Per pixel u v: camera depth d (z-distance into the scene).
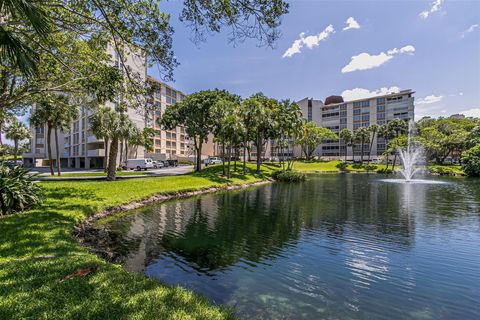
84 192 17.31
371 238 11.23
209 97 38.38
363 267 8.22
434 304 6.13
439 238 11.23
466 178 47.06
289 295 6.41
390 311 5.80
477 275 7.68
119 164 48.38
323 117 106.38
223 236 11.32
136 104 12.62
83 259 6.33
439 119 87.75
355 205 19.30
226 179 33.50
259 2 6.64
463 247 10.10
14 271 5.21
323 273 7.73
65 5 10.15
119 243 10.00
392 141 67.25
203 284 6.87
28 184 12.88
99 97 13.24
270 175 44.22
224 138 36.31
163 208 17.48
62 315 3.68
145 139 49.38
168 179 27.12
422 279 7.41
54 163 67.44
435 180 42.19
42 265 5.64
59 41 12.52
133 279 5.33
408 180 42.16
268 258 8.88
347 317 5.52
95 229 11.56
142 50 10.55
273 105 45.91
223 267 8.05
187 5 7.11
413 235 11.71
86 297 4.29
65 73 14.31
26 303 3.96
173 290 5.07
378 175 55.62
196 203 19.67
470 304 6.14
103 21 10.56
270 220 14.38
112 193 18.38
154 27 9.86
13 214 10.79
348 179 44.62
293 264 8.38
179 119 39.91
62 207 12.92
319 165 76.00
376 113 92.56
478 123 71.69
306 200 21.58
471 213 16.53
